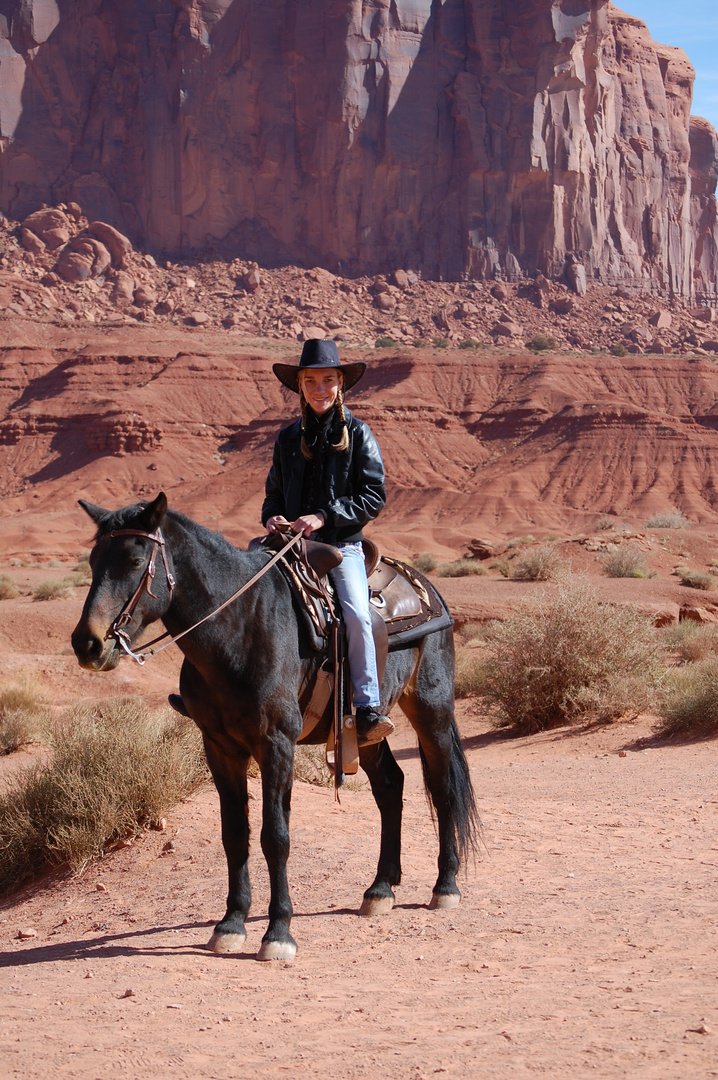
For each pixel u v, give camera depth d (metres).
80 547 89.25
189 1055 3.73
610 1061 3.39
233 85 178.25
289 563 5.52
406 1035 3.84
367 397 113.88
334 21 176.25
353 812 9.27
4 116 172.50
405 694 6.37
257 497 97.44
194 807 9.12
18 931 6.84
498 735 17.41
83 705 19.19
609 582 44.56
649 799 9.98
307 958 5.20
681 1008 3.94
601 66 187.62
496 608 36.75
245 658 5.13
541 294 180.62
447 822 6.33
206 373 118.31
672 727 15.05
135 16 177.62
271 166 178.62
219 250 178.12
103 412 111.44
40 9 174.00
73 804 8.65
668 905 5.80
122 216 176.62
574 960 4.82
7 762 14.86
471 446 107.19
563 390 111.81
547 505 95.38
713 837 7.96
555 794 10.80
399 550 82.19
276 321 165.00
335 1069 3.51
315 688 5.56
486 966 4.81
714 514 93.31
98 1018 4.27
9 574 64.00
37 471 109.94
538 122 180.75
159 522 4.92
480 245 181.50
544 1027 3.82
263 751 5.17
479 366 116.88
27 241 167.00
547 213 183.38
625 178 193.88
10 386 122.56
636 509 93.44
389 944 5.41
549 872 7.04
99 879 7.95
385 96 178.25
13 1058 3.75
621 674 17.06
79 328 134.38
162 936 6.04
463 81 179.25
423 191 180.88
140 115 177.62
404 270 180.00
